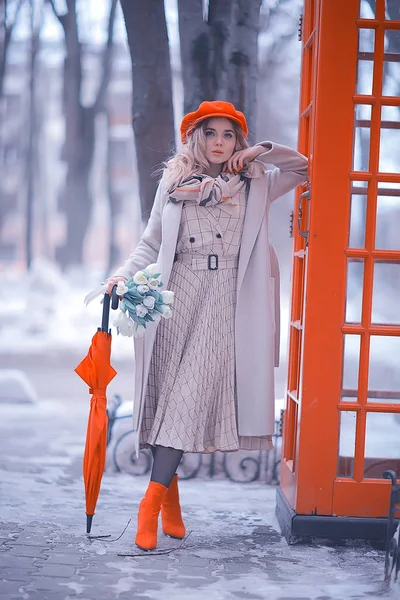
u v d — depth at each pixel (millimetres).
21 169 42656
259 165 4676
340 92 4602
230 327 4555
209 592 3779
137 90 6719
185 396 4418
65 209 35094
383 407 4660
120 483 6266
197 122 4609
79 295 27984
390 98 4629
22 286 31812
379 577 4098
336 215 4629
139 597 3668
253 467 6520
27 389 11797
